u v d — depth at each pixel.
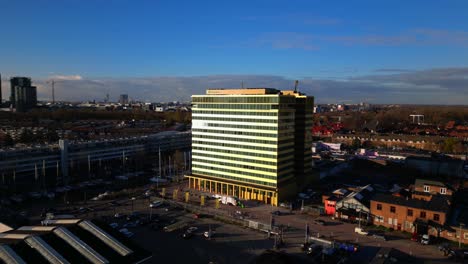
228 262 99.81
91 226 88.38
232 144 170.62
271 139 157.38
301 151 180.75
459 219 124.81
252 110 162.38
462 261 99.44
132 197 168.38
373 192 157.38
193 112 184.50
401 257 98.50
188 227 128.25
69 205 154.38
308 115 182.38
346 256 103.25
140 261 79.25
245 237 119.06
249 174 165.62
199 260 100.88
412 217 121.31
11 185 177.50
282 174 162.00
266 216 141.25
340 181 199.00
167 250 107.88
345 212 135.38
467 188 180.62
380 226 128.12
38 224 128.62
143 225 130.25
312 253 105.12
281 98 156.12
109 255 78.12
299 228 127.69
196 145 185.12
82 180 198.38
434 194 146.38
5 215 132.00
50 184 186.12
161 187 188.12
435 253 105.12
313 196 168.88
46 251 75.31
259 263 93.19
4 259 71.31
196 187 186.88
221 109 173.38
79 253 77.06
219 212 145.50
